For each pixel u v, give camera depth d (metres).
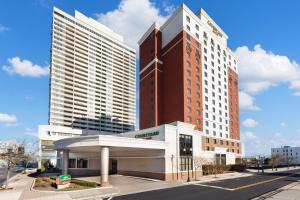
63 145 39.81
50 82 129.50
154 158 43.00
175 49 76.75
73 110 135.88
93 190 29.31
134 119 172.12
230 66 97.94
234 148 90.31
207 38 85.50
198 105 75.31
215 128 81.31
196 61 77.88
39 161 81.94
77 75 141.25
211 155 68.88
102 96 153.12
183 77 71.88
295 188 31.56
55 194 26.58
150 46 85.38
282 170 79.38
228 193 27.59
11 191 28.89
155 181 39.12
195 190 30.02
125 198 24.83
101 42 158.88
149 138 45.78
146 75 85.44
